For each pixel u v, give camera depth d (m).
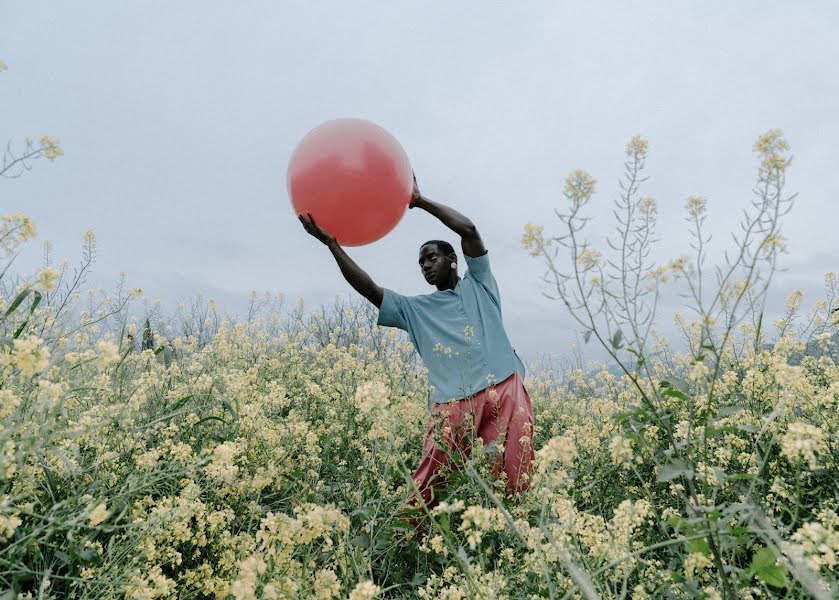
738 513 1.38
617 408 3.00
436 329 3.03
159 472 1.83
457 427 2.71
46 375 1.79
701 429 1.53
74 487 1.84
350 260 2.84
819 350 3.03
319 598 1.46
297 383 4.19
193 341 4.89
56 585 1.66
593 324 1.37
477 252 3.12
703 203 1.34
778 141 1.26
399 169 2.59
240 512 2.21
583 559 1.48
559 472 1.68
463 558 1.37
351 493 2.42
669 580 1.53
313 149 2.54
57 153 1.68
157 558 1.83
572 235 1.36
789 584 1.18
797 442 1.29
